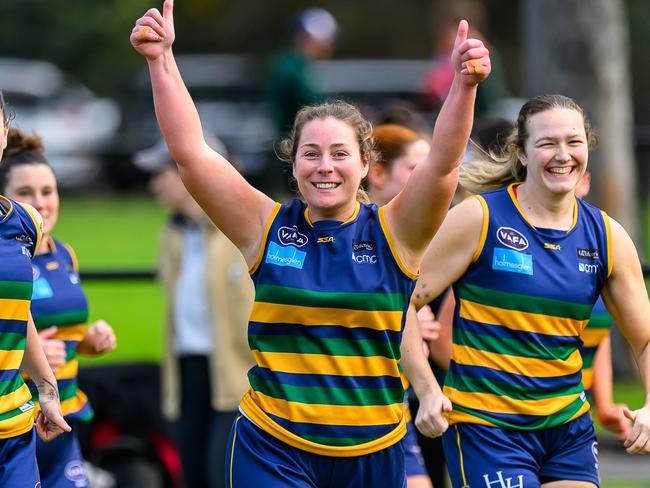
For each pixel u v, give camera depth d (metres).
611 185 40.44
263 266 17.56
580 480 19.69
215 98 86.75
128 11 122.69
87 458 26.70
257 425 17.56
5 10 122.19
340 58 128.75
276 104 45.44
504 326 19.56
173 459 27.17
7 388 17.62
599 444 33.53
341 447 17.41
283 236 17.59
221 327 25.66
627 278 19.95
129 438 27.06
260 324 17.53
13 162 21.31
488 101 44.16
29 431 18.02
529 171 19.86
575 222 19.86
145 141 68.62
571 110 19.70
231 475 17.86
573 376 19.77
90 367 27.08
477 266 19.73
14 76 106.25
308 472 17.48
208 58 124.81
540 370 19.50
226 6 129.75
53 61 123.12
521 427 19.45
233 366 25.59
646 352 20.08
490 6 126.81
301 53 45.34
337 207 17.59
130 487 26.86
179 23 129.25
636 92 122.75
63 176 65.88
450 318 22.00
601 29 40.28
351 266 17.39
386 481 17.70
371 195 22.95
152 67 17.66
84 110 97.25
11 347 17.69
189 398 26.31
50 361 20.25
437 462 24.70
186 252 26.56
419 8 128.38
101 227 62.38
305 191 17.59
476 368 19.59
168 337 26.53
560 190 19.52
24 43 122.69
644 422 19.03
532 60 41.22
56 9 122.50
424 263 19.89
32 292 19.22
